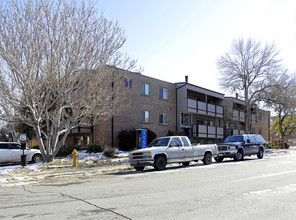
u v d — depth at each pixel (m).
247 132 33.06
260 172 12.23
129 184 9.72
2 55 14.75
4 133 39.47
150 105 28.88
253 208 6.03
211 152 17.25
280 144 44.75
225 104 41.19
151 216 5.54
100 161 17.97
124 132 25.27
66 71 15.39
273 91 31.41
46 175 12.76
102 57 16.17
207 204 6.44
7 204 7.04
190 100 32.53
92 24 16.19
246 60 32.97
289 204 6.36
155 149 14.26
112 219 5.39
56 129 17.66
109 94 17.33
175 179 10.62
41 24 15.14
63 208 6.37
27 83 15.07
